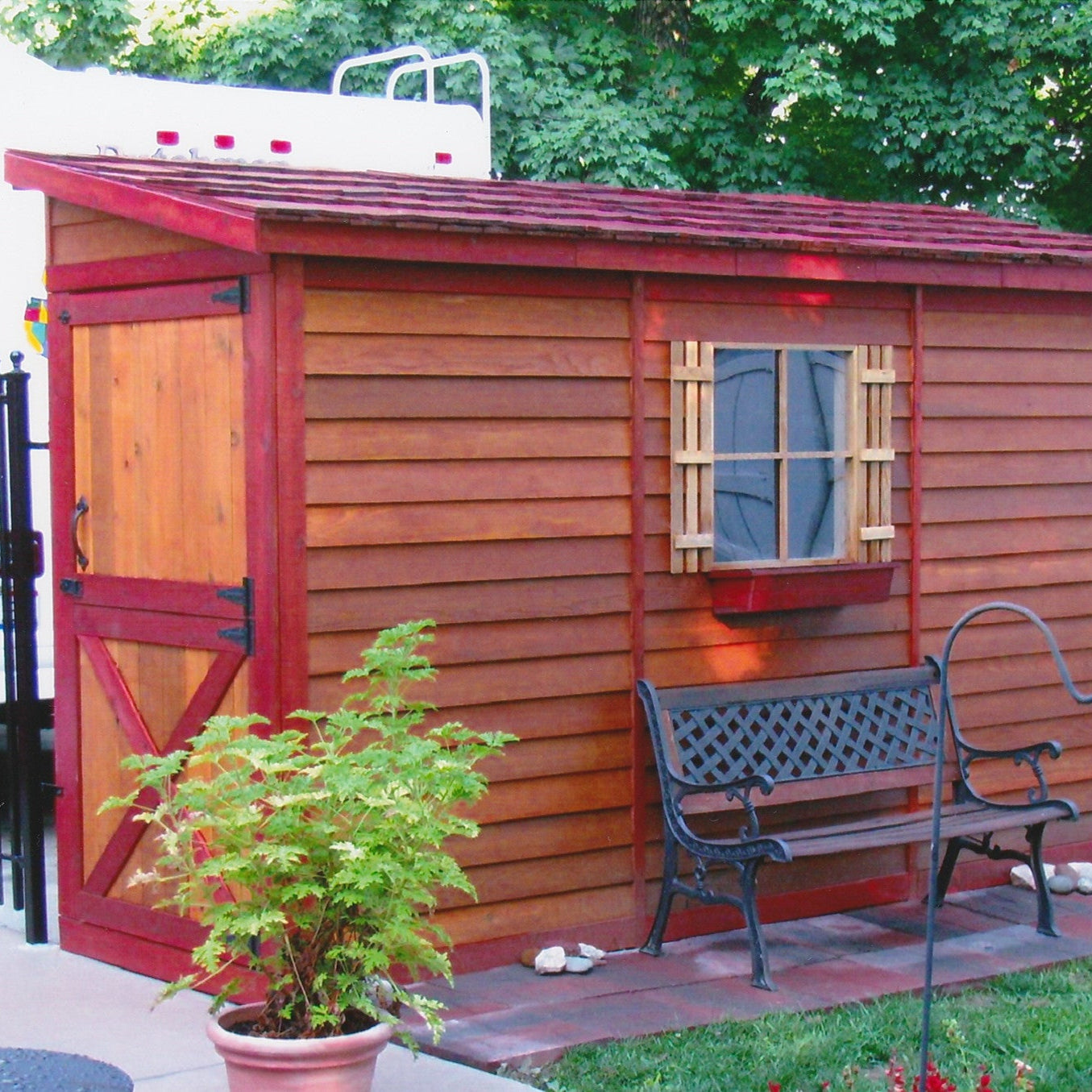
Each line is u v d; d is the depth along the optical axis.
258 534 5.61
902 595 7.11
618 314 6.35
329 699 5.71
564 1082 5.04
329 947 4.61
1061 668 4.55
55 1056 3.55
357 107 9.26
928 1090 4.24
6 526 6.48
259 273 5.57
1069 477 7.58
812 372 6.89
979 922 6.82
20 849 6.72
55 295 6.39
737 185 19.61
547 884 6.20
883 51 18.92
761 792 6.43
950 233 7.72
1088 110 19.83
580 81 19.50
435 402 5.91
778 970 6.13
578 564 6.26
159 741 6.04
